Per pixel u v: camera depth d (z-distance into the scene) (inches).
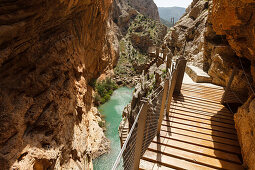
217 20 212.5
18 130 230.7
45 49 332.8
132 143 133.4
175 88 269.9
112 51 1384.1
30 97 271.0
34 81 285.4
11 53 241.6
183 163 135.9
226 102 241.9
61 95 362.0
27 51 276.7
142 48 1952.5
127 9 2224.4
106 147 544.1
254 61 208.4
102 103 951.6
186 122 195.9
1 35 213.2
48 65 335.9
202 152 148.2
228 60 299.9
